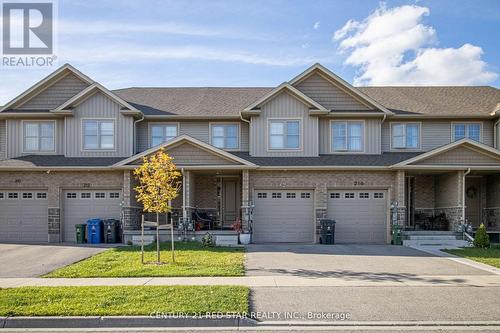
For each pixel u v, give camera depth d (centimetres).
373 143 2419
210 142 2477
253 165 2184
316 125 2373
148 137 2488
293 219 2278
